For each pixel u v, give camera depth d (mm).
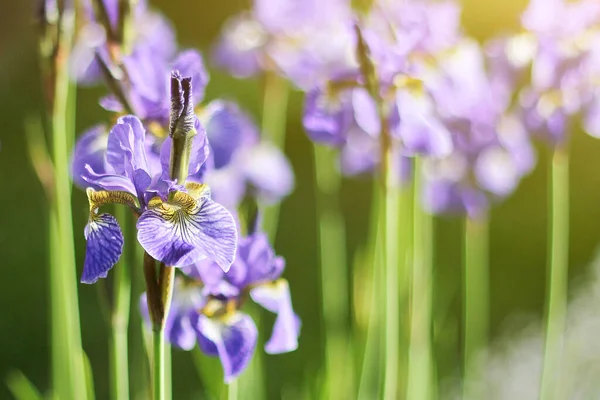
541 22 1229
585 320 1790
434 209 1355
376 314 1188
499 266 2451
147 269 867
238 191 1218
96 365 2010
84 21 1134
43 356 2104
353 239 2379
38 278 2441
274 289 983
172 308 959
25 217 2689
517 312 2188
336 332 1426
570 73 1215
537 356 1840
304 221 2627
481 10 2424
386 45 1097
